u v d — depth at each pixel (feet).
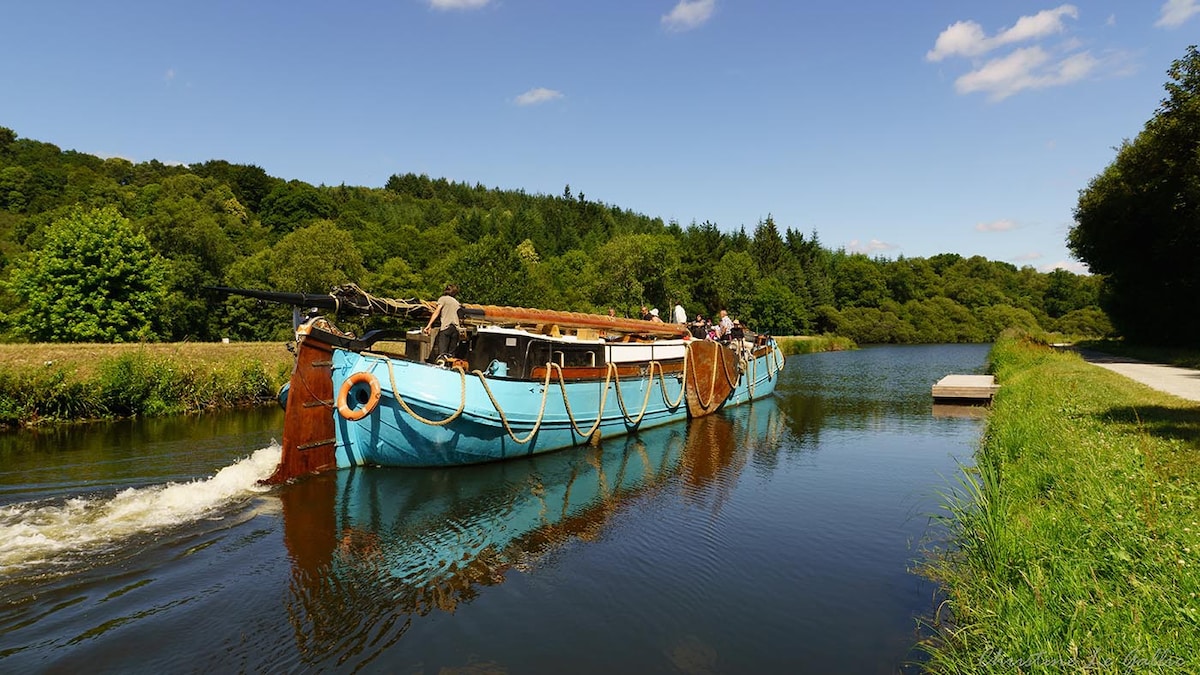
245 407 66.39
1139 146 97.25
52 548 24.99
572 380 46.09
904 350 226.99
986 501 21.88
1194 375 62.69
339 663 17.44
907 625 19.44
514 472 39.91
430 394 36.63
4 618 19.51
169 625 19.31
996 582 17.38
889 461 43.86
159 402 60.70
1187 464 23.94
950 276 372.38
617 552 26.16
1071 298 339.77
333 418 37.09
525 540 27.58
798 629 19.34
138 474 35.73
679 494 35.22
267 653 17.90
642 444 49.96
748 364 75.61
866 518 30.60
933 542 26.96
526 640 18.81
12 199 303.68
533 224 410.72
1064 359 83.71
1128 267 115.96
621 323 58.29
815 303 314.76
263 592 21.86
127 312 106.52
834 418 64.28
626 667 17.22
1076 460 24.97
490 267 164.14
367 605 21.08
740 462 43.55
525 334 43.83
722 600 21.54
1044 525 19.17
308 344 35.45
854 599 21.44
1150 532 17.31
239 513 30.04
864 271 331.57
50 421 54.03
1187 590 13.97
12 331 105.09
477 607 21.03
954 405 74.08
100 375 58.49
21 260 106.93
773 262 338.13
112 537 26.32
